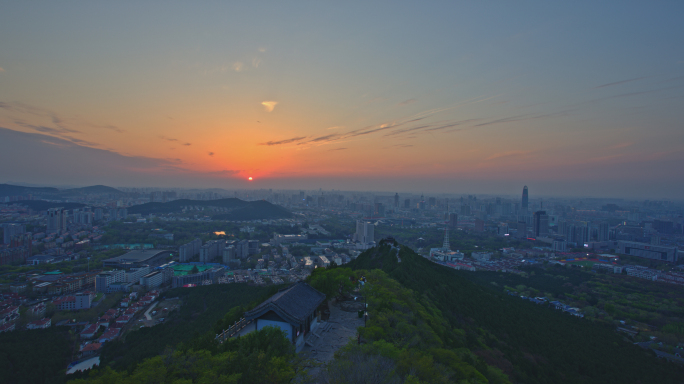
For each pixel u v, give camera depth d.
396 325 57.50
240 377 37.75
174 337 131.50
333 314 73.75
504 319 124.62
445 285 134.88
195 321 151.12
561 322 143.50
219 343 48.34
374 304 68.12
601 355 117.00
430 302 101.94
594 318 171.00
